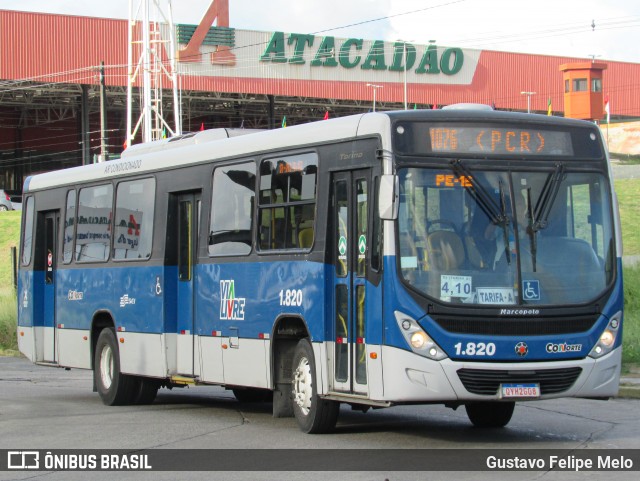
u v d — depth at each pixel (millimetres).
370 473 9633
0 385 21234
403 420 13914
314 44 75688
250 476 9664
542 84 86188
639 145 83875
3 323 32844
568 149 11531
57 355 18906
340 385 11773
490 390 10773
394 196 10664
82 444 12109
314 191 12250
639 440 11656
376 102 80000
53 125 81938
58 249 18984
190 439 12336
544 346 10898
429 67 80438
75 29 68000
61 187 18969
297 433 12531
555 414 14438
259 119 87188
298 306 12383
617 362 11328
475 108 11641
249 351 13398
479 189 11102
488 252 10984
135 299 16234
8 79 66625
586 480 9180
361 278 11445
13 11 66625
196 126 85875
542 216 11203
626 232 36781
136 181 16547
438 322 10727
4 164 81062
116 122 81688
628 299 25484
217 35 72312
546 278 11070
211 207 14500
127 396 16797
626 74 92812
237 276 13711
